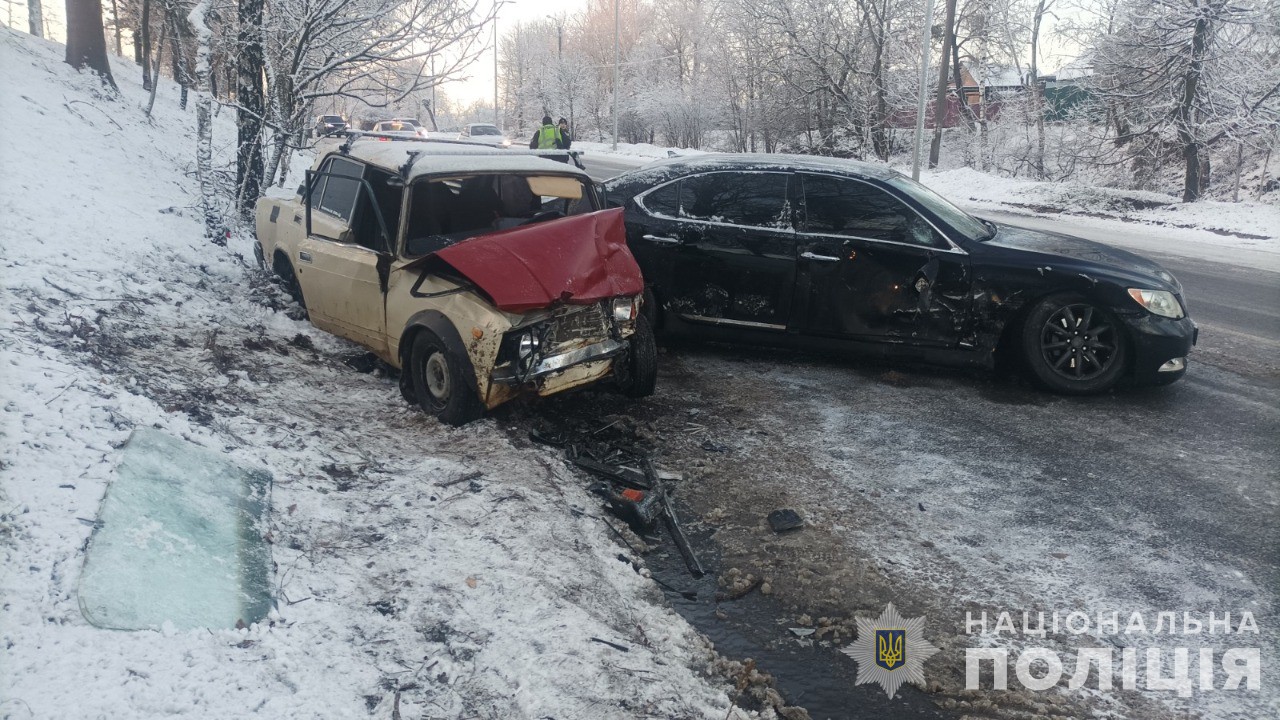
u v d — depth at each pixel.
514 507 3.93
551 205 6.00
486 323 4.71
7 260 5.19
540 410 5.52
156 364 4.65
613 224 5.39
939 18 33.00
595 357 5.14
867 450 5.09
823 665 3.17
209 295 6.28
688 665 3.09
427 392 5.12
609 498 4.23
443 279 5.04
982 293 6.05
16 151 7.56
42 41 17.00
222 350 5.26
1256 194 27.03
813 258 6.27
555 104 61.12
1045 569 3.80
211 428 4.03
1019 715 2.90
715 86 45.22
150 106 13.11
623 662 2.93
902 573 3.76
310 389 5.23
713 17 40.00
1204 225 17.64
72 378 3.90
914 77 33.12
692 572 3.77
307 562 3.20
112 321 4.99
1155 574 3.77
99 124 10.23
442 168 5.36
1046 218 19.81
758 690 2.97
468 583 3.26
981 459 4.97
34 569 2.63
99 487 3.12
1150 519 4.27
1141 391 6.25
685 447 5.07
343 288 5.71
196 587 2.81
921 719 2.89
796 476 4.71
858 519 4.24
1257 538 4.08
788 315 6.43
